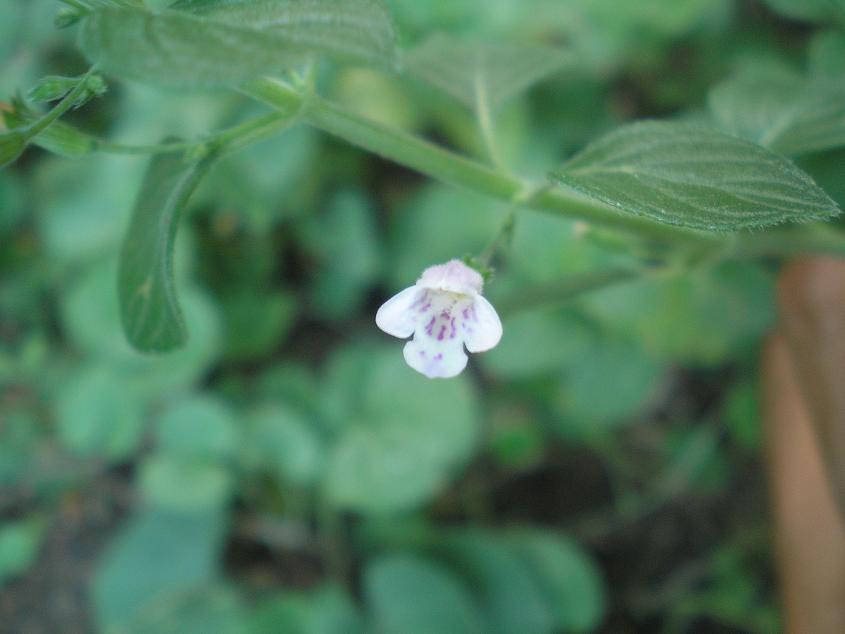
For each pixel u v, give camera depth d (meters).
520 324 0.15
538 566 0.15
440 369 0.08
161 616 0.14
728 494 0.16
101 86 0.07
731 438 0.16
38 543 0.16
